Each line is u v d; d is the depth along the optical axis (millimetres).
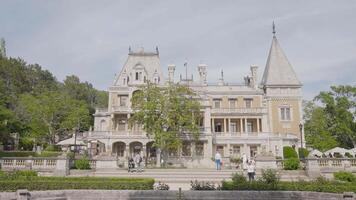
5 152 44188
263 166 31875
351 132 66938
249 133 65062
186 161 49812
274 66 72688
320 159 30547
